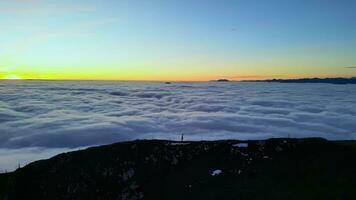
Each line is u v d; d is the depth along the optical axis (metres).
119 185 27.52
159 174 28.02
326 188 25.12
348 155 28.36
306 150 29.33
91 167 28.72
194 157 29.41
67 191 27.47
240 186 25.86
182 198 25.72
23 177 29.02
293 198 24.38
